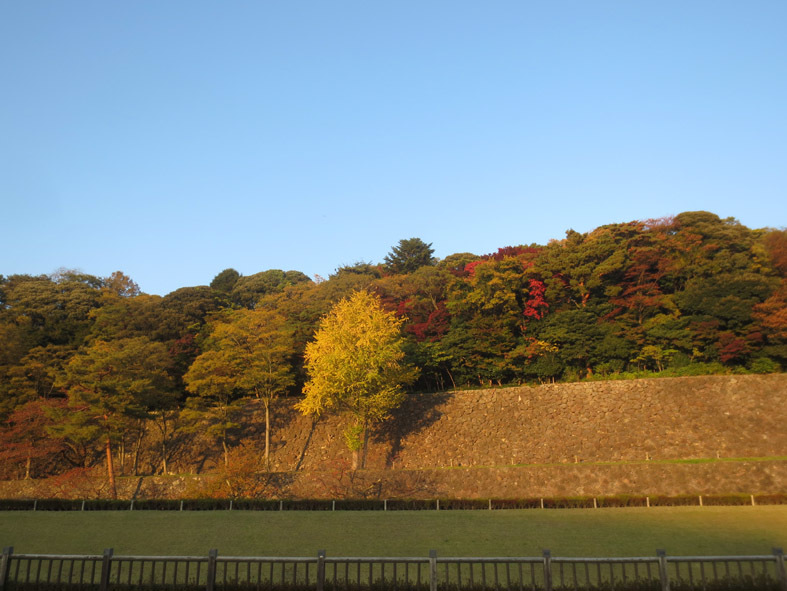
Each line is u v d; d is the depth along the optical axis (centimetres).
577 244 4528
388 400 3394
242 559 1189
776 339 3469
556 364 3897
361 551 1595
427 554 1552
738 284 3638
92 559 1213
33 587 1211
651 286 4056
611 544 1606
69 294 5744
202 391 3750
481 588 1152
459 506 2362
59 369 4316
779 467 2677
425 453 3591
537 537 1709
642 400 3469
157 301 5700
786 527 1767
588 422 3469
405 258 6962
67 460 3944
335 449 3794
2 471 3769
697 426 3247
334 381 3350
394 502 2384
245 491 2978
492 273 4259
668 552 1509
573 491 2797
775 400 3244
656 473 2770
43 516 2195
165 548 1673
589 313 4009
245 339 4059
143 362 3788
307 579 1188
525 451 3425
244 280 7175
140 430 3900
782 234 4006
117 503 2523
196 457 3922
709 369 3612
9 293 5803
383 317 3612
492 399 3788
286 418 4134
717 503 2281
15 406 3778
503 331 4094
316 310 4888
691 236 4100
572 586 1150
